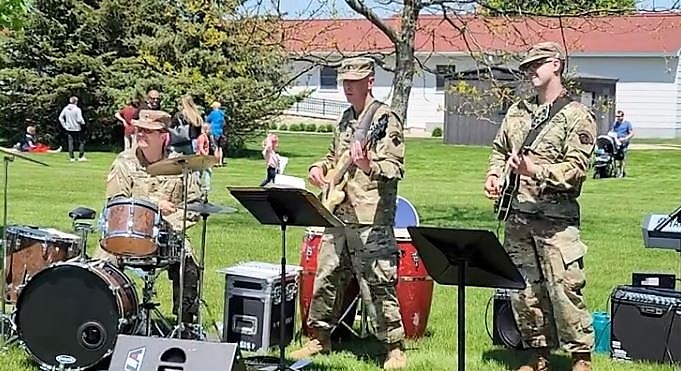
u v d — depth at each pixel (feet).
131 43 96.63
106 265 20.72
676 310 22.29
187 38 89.66
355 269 21.35
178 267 22.91
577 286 19.57
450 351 23.58
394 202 21.40
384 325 21.45
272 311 23.00
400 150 20.76
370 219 20.97
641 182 76.64
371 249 21.07
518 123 19.84
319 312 22.65
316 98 139.95
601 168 80.38
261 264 24.43
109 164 82.58
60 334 20.24
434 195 63.67
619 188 71.72
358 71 20.67
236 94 90.07
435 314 27.76
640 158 97.71
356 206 20.99
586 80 125.29
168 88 88.38
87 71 97.91
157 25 94.22
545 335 20.59
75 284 20.11
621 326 22.97
